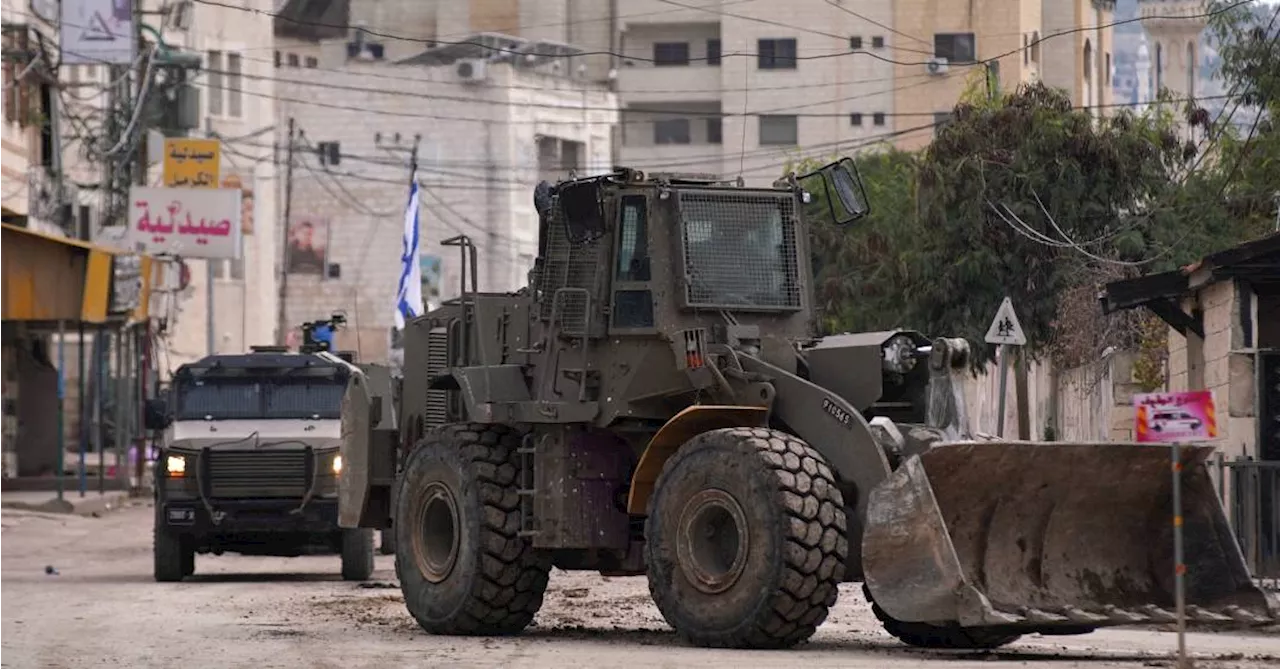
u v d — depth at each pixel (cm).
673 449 4438
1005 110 10094
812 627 4150
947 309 10144
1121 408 8981
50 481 13550
